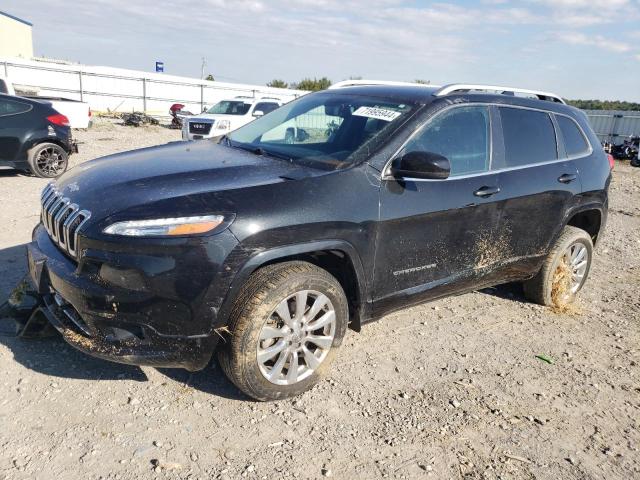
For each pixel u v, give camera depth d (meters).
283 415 3.22
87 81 33.06
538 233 4.68
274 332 3.15
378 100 4.16
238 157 3.82
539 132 4.68
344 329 3.47
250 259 2.99
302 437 3.05
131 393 3.27
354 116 4.04
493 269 4.39
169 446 2.87
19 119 9.38
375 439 3.09
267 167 3.54
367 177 3.48
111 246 2.86
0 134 9.20
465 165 4.03
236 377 3.11
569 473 2.98
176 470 2.70
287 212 3.10
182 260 2.85
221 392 3.38
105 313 2.90
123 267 2.85
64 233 3.15
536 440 3.23
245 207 3.02
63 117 9.98
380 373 3.79
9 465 2.62
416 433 3.18
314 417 3.23
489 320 4.87
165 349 2.96
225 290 2.96
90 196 3.17
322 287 3.27
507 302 5.33
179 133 23.62
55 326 3.18
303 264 3.25
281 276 3.11
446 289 4.11
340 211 3.29
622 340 4.72
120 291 2.87
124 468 2.68
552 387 3.85
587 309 5.38
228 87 38.12
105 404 3.15
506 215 4.29
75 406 3.10
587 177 5.02
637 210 11.31
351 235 3.34
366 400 3.46
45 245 3.40
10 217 6.67
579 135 5.12
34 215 6.84
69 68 32.44
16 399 3.10
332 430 3.13
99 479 2.60
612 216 10.42
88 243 2.92
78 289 2.93
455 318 4.85
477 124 4.17
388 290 3.69
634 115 29.33
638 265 7.08
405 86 4.51
